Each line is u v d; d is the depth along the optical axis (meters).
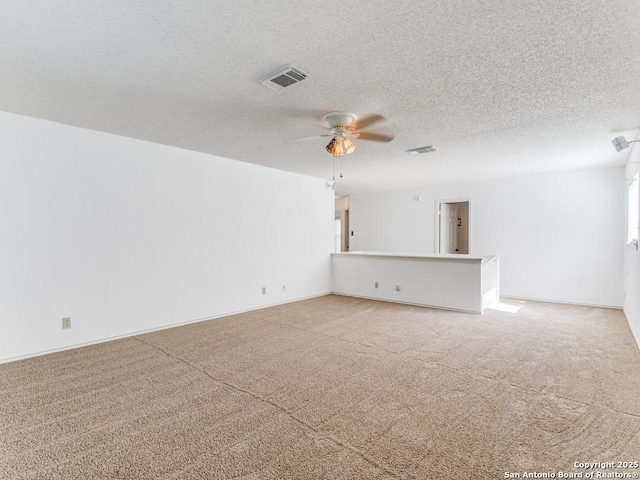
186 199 4.35
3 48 1.99
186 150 4.36
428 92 2.62
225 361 3.04
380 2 1.60
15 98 2.73
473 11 1.67
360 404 2.26
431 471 1.61
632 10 1.64
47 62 2.16
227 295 4.82
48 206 3.27
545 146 4.09
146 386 2.54
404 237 7.64
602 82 2.44
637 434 1.90
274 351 3.30
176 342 3.59
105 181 3.64
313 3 1.60
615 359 3.04
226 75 2.34
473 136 3.71
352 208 8.60
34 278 3.18
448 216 7.55
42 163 3.23
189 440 1.88
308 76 2.36
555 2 1.59
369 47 2.00
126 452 1.77
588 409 2.18
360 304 5.53
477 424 2.01
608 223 5.25
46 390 2.48
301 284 5.99
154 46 1.98
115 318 3.71
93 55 2.08
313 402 2.29
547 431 1.93
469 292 4.87
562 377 2.67
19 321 3.10
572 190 5.56
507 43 1.95
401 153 4.45
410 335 3.80
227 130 3.54
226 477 1.59
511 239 6.16
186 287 4.35
